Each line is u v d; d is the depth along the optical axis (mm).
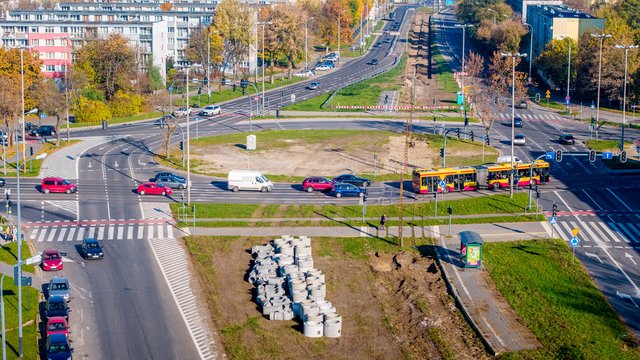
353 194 166875
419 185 167000
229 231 145875
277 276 124875
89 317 112562
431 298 120250
